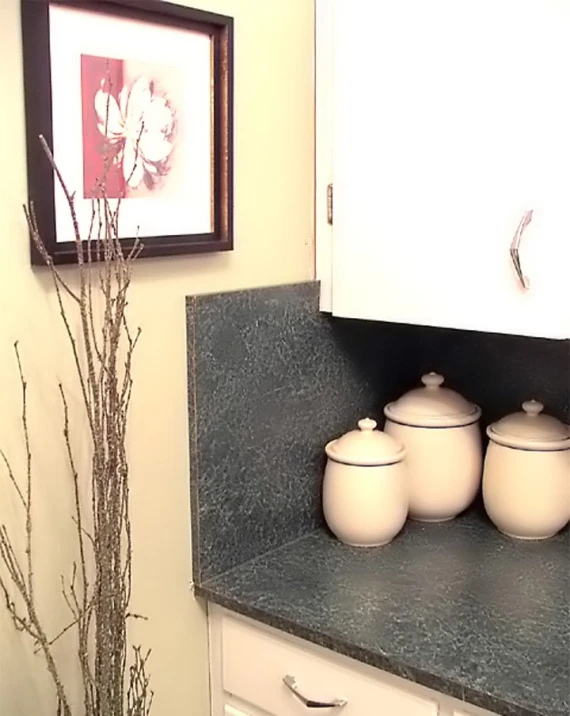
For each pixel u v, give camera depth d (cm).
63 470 138
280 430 174
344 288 172
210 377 158
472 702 131
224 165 153
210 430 159
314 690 151
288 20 164
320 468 184
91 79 133
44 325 132
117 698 132
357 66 163
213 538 163
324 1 167
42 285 131
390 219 164
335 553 175
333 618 150
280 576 165
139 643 155
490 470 182
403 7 156
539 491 176
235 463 165
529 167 146
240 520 168
